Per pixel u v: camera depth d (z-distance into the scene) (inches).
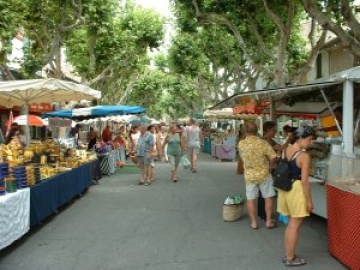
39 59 686.5
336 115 358.0
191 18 756.0
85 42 1029.8
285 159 217.6
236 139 925.8
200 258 228.2
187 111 2950.3
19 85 358.0
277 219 308.7
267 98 434.6
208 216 330.0
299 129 217.6
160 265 218.2
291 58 903.1
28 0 695.7
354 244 199.0
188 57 1285.7
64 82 388.8
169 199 408.8
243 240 261.4
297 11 665.0
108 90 1550.2
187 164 646.5
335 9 499.8
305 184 209.6
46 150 421.7
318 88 320.2
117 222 313.7
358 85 307.9
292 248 213.6
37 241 265.3
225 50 960.3
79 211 355.6
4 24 546.3
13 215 241.6
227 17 685.3
